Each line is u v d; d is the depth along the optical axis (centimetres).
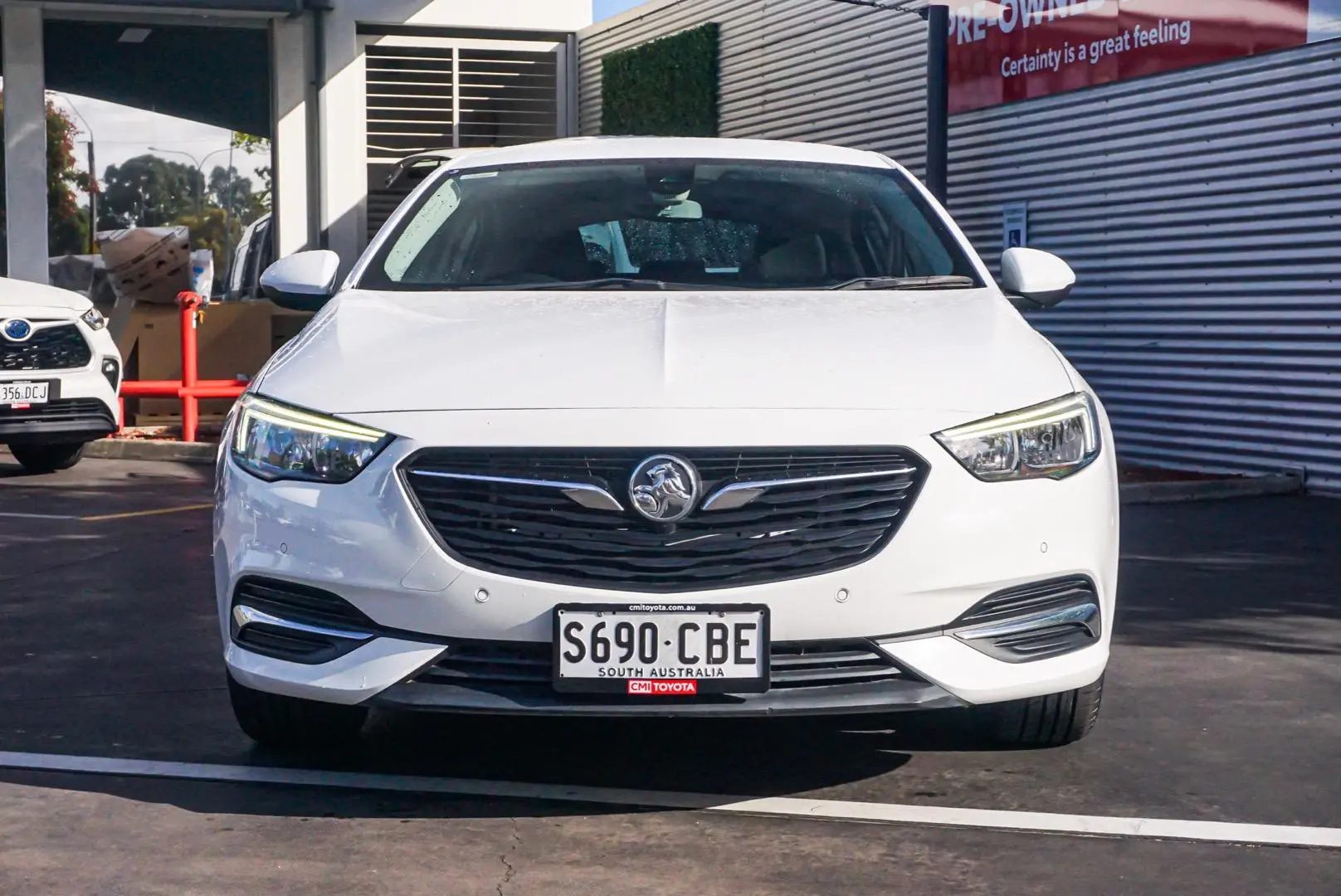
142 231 1477
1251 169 1080
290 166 1897
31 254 1789
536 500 356
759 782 405
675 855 351
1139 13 1173
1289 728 461
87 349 1045
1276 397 1069
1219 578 718
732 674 351
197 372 1491
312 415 376
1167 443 1171
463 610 355
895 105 1473
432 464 360
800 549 355
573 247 493
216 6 1755
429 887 332
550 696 359
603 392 364
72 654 559
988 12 1345
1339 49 1005
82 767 417
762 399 363
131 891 330
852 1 1423
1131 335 1202
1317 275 1030
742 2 1730
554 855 351
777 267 485
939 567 357
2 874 340
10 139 1772
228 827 370
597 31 2009
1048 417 377
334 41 1917
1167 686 514
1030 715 421
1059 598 377
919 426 362
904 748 436
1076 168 1252
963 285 475
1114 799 393
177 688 508
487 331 409
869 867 345
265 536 375
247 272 1898
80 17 1780
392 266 488
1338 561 769
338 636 369
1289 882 337
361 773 411
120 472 1138
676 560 352
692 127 1809
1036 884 335
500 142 2027
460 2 1970
